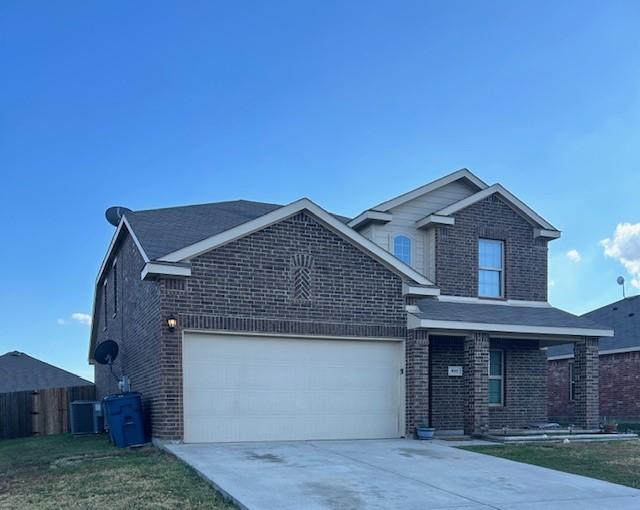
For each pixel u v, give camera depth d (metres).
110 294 20.39
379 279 14.77
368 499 7.96
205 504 7.73
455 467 10.41
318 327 13.98
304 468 9.92
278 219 13.71
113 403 12.98
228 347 13.23
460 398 16.59
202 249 12.88
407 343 14.91
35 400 20.28
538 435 14.75
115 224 18.25
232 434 13.06
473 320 15.12
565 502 8.14
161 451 11.97
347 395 14.26
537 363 17.83
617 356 24.45
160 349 12.45
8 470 11.15
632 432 17.41
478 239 17.44
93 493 8.48
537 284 17.91
